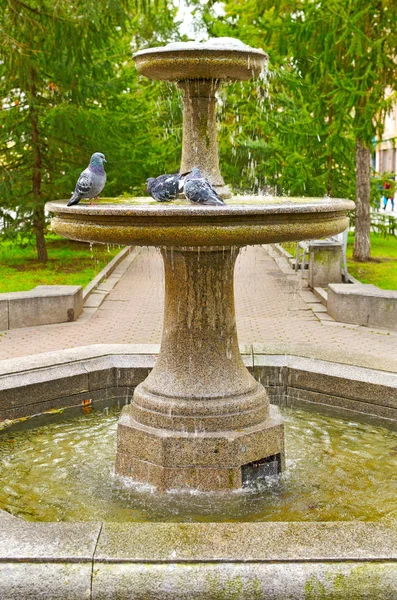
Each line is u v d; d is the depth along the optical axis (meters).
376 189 19.48
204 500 4.81
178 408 5.07
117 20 15.34
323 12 14.38
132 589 3.31
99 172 4.94
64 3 14.87
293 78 17.25
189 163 5.96
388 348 9.35
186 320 5.23
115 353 7.27
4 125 17.50
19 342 9.84
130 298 13.69
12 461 5.52
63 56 16.66
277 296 13.65
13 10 14.94
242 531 3.61
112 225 4.38
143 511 4.64
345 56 14.89
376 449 5.75
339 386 6.72
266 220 4.33
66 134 17.30
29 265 18.28
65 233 4.75
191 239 4.29
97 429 6.29
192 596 3.30
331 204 4.58
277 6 15.46
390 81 15.81
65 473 5.27
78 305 11.65
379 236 21.19
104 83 18.27
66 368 6.89
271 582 3.31
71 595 3.30
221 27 20.23
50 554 3.38
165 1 17.78
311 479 5.14
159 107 22.03
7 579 3.30
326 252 13.99
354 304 10.96
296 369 6.95
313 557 3.38
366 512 4.60
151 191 5.17
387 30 15.38
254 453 5.05
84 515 4.57
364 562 3.36
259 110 20.00
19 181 17.34
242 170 22.55
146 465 5.06
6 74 16.41
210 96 5.93
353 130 15.48
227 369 5.25
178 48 5.46
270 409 5.47
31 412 6.61
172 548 3.45
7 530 3.60
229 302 5.30
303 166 17.92
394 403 6.42
